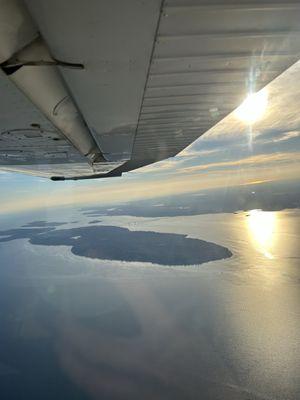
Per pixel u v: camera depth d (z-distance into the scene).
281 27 6.18
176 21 5.63
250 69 8.27
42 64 7.02
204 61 7.56
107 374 160.88
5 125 11.65
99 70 7.47
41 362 175.00
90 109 10.70
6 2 5.11
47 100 9.88
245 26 6.05
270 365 152.62
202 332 197.12
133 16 5.34
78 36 5.84
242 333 187.62
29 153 19.58
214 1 5.16
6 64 6.88
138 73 7.98
